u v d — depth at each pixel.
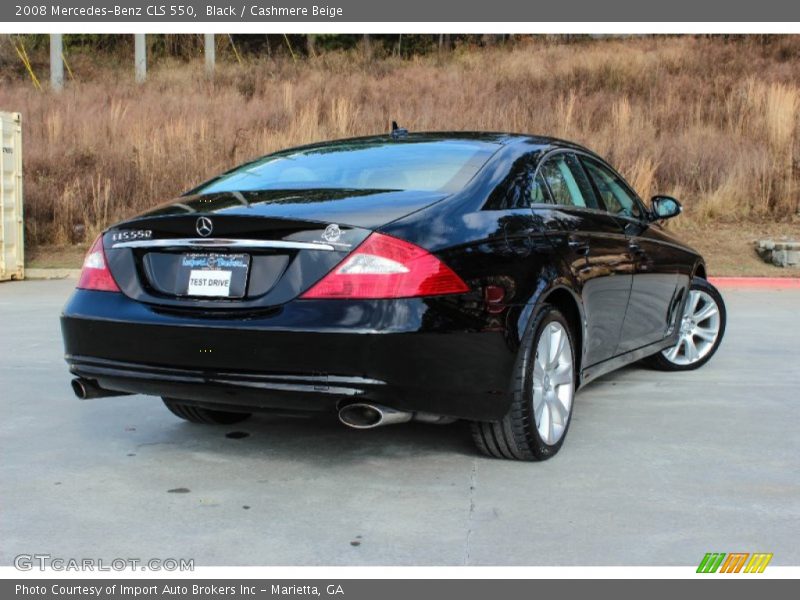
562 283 3.65
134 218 3.46
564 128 16.05
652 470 3.58
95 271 3.45
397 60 25.41
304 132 16.50
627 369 5.84
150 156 15.95
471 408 3.23
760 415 4.54
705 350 5.83
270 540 2.86
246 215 3.11
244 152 16.22
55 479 3.49
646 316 4.86
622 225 4.61
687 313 5.71
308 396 3.03
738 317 8.36
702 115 17.22
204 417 4.28
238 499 3.25
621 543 2.82
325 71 23.17
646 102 18.28
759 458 3.76
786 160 14.88
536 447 3.57
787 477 3.50
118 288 3.36
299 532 2.93
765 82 18.25
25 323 8.16
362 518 3.05
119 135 17.08
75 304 3.44
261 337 3.03
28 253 14.52
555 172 4.15
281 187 3.64
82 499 3.26
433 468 3.61
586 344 3.97
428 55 27.42
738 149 15.27
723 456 3.79
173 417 4.54
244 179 3.92
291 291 3.04
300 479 3.49
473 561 2.69
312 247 3.04
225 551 2.77
